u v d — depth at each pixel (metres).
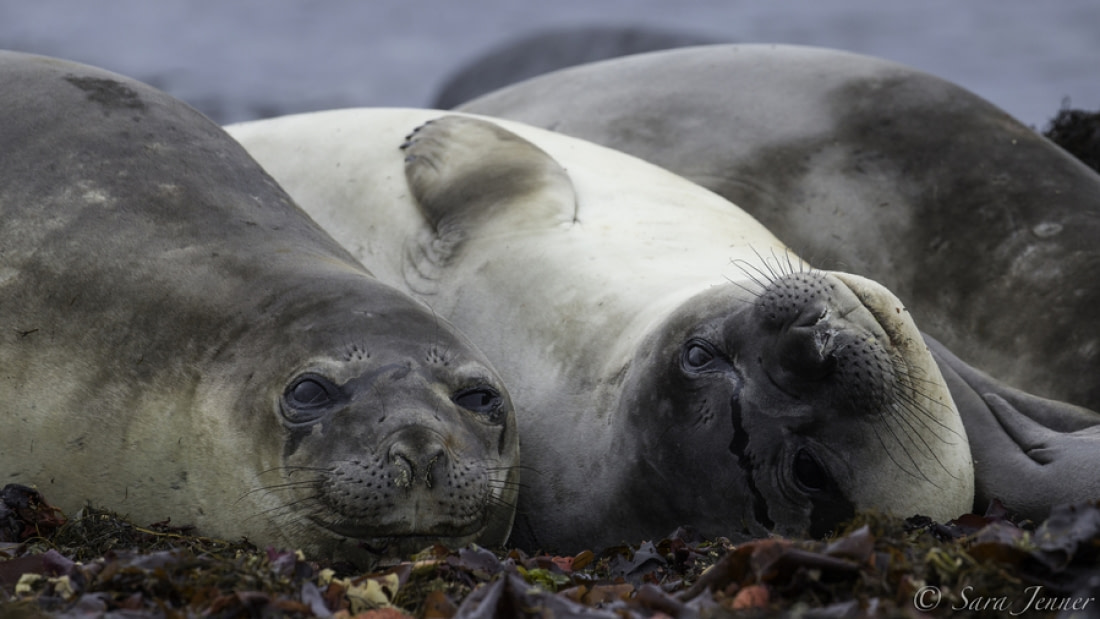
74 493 21.47
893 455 21.44
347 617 15.98
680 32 59.31
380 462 19.69
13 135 24.14
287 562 17.75
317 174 30.61
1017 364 29.59
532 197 28.20
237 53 152.75
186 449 21.03
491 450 21.41
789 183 32.72
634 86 35.75
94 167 23.84
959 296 30.88
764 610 14.91
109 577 16.73
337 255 24.25
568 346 25.45
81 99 25.08
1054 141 39.44
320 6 198.00
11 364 21.86
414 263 28.30
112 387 21.48
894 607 14.84
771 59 35.53
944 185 32.00
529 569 18.92
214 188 24.38
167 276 22.30
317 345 20.80
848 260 31.84
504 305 26.67
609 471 23.62
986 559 16.31
